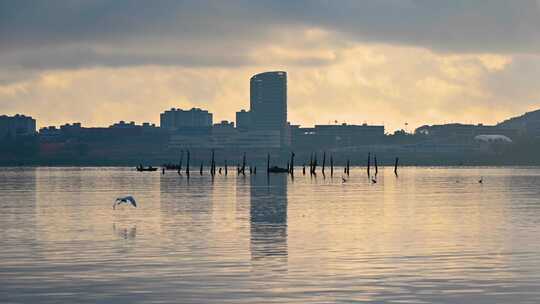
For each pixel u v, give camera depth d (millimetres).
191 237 82438
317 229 91000
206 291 51250
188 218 108062
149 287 52719
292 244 75812
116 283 54250
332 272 58344
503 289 51469
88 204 143250
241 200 155250
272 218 107688
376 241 78125
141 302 48219
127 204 142125
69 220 105062
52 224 98938
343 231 88500
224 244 75938
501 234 84562
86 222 101562
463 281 54312
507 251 69750
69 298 49469
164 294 50406
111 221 103125
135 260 65000
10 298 49531
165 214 116000
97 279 55781
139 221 102938
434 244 75312
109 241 78875
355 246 74000
